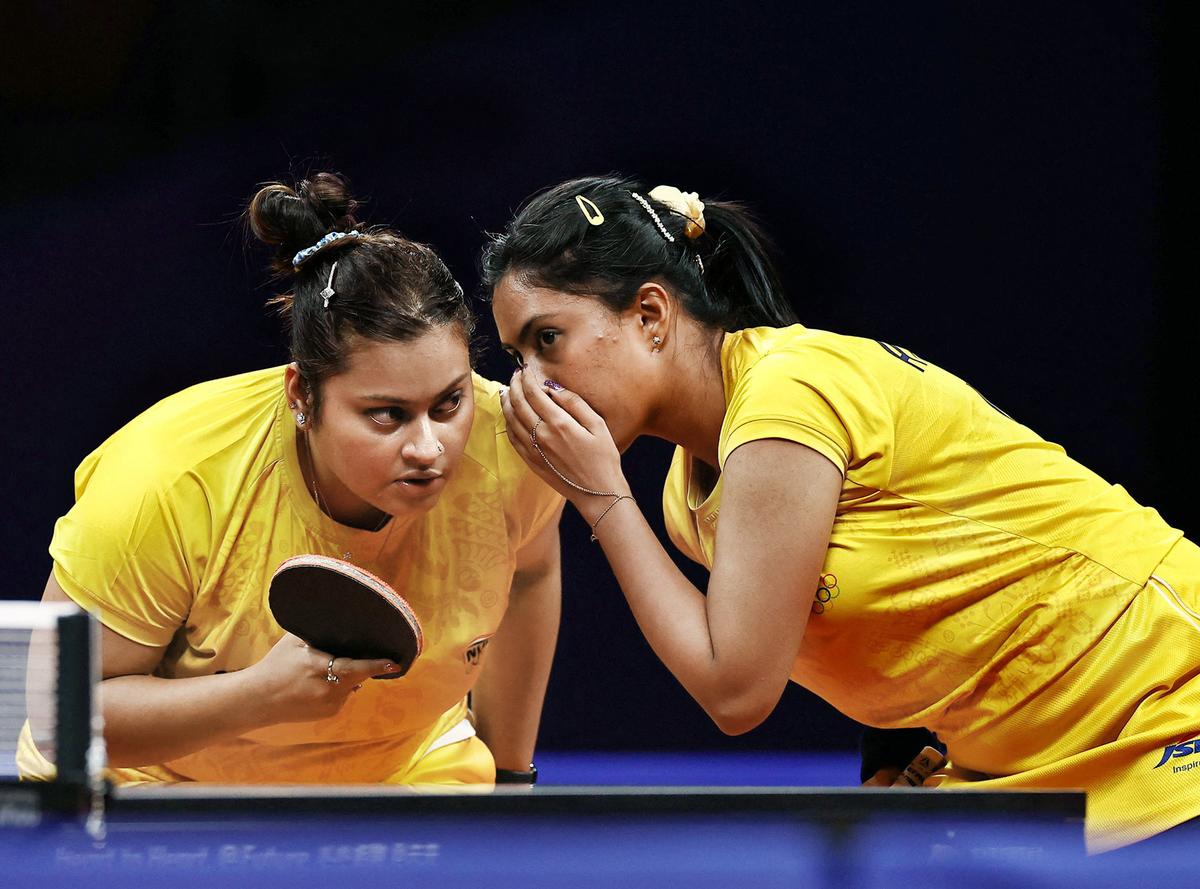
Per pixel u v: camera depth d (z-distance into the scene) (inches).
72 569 313.9
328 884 173.5
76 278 726.5
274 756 354.9
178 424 325.4
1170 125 717.9
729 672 278.4
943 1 720.3
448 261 722.8
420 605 342.3
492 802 189.6
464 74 723.4
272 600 289.0
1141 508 309.0
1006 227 727.7
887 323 732.0
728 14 722.8
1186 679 279.9
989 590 287.7
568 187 315.9
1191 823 264.2
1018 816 200.5
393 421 303.7
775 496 277.3
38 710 197.8
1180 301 724.0
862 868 188.7
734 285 331.3
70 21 720.3
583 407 306.2
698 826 191.2
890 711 308.2
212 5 727.1
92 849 182.4
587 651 734.5
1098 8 716.7
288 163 729.6
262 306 725.3
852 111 725.3
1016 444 297.9
